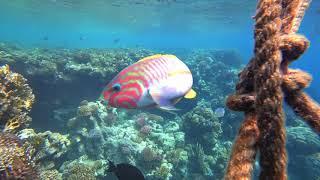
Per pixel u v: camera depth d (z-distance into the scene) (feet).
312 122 3.17
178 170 37.06
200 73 68.59
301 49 3.06
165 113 50.08
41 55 48.98
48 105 45.03
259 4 3.22
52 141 30.42
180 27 191.11
